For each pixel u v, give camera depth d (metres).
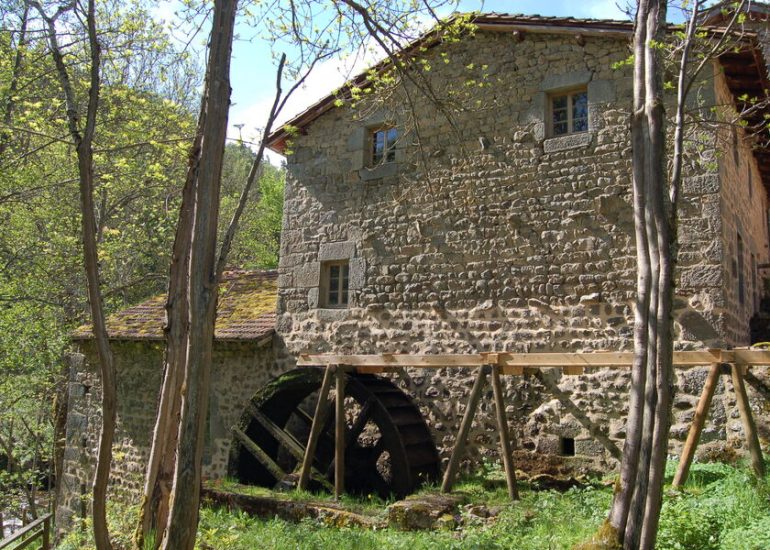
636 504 3.77
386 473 8.49
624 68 7.18
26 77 7.14
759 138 8.77
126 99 6.96
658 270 3.95
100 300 4.00
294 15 5.05
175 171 9.95
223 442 9.20
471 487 6.74
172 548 3.62
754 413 6.16
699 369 6.50
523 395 7.38
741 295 7.66
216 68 3.97
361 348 8.43
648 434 3.80
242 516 6.77
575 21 7.27
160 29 6.36
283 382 8.14
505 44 7.93
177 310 5.07
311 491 7.57
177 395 5.01
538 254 7.44
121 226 13.75
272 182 22.12
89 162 3.96
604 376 6.94
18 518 15.58
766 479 4.96
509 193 7.70
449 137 8.18
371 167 8.89
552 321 7.26
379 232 8.55
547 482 6.77
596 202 7.17
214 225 3.90
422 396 8.05
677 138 4.49
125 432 9.88
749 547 3.89
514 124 7.77
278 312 9.18
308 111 9.17
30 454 15.12
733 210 7.45
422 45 8.09
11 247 11.78
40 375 13.12
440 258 8.06
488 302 7.67
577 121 7.54
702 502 4.76
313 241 9.09
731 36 6.34
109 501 8.79
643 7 4.32
